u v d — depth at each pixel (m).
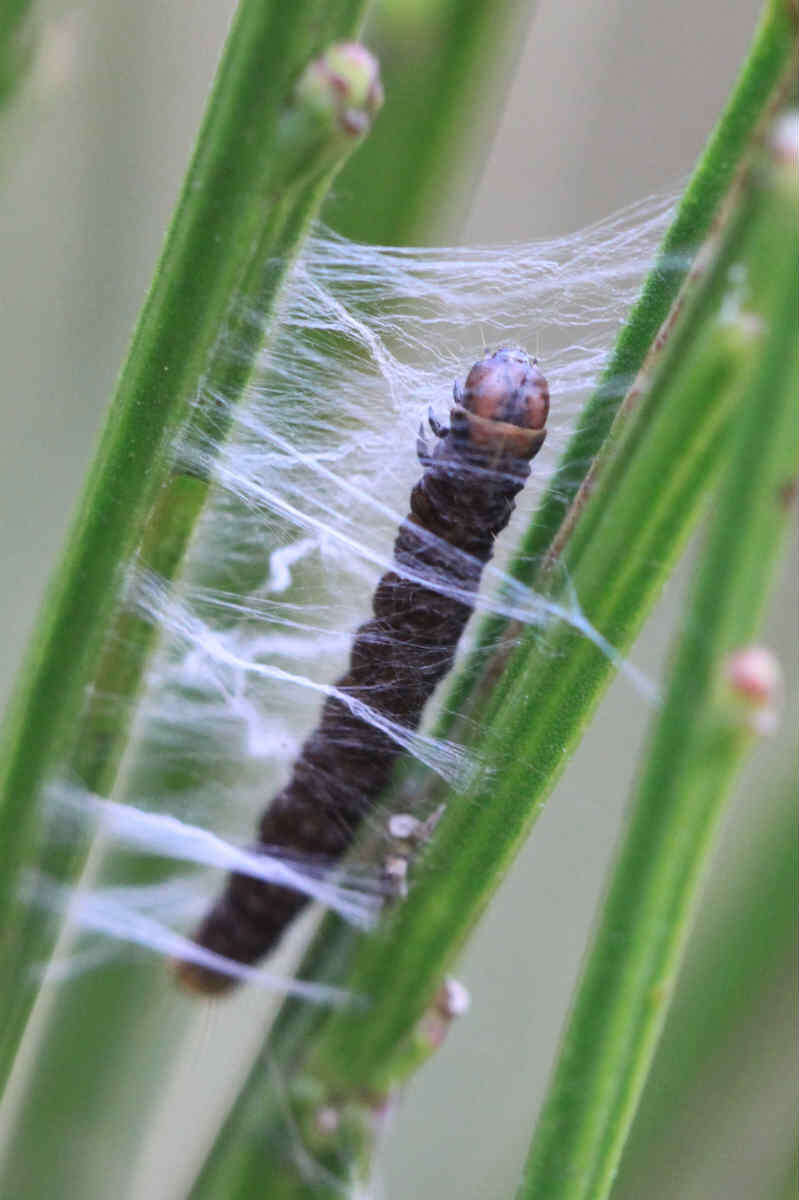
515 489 0.10
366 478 0.10
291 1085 0.09
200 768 0.10
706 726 0.09
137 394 0.09
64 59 0.10
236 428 0.09
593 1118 0.09
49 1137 0.10
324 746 0.10
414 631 0.10
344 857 0.10
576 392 0.10
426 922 0.09
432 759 0.09
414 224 0.10
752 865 0.10
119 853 0.10
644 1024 0.09
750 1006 0.10
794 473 0.09
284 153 0.09
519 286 0.11
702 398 0.09
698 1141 0.10
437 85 0.10
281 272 0.09
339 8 0.09
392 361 0.10
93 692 0.10
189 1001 0.10
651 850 0.09
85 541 0.09
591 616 0.09
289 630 0.10
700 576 0.09
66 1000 0.10
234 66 0.09
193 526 0.09
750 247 0.09
